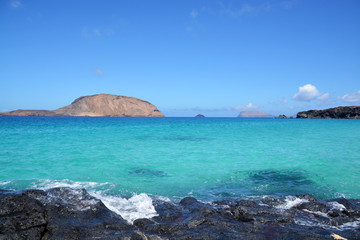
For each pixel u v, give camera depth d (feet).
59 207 18.66
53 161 42.06
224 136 91.25
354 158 46.88
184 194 26.96
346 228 17.66
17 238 14.38
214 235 15.58
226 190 28.35
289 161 44.01
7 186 28.22
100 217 18.19
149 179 32.55
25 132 96.53
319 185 30.32
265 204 22.77
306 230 16.83
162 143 68.74
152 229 16.79
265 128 146.41
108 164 40.70
